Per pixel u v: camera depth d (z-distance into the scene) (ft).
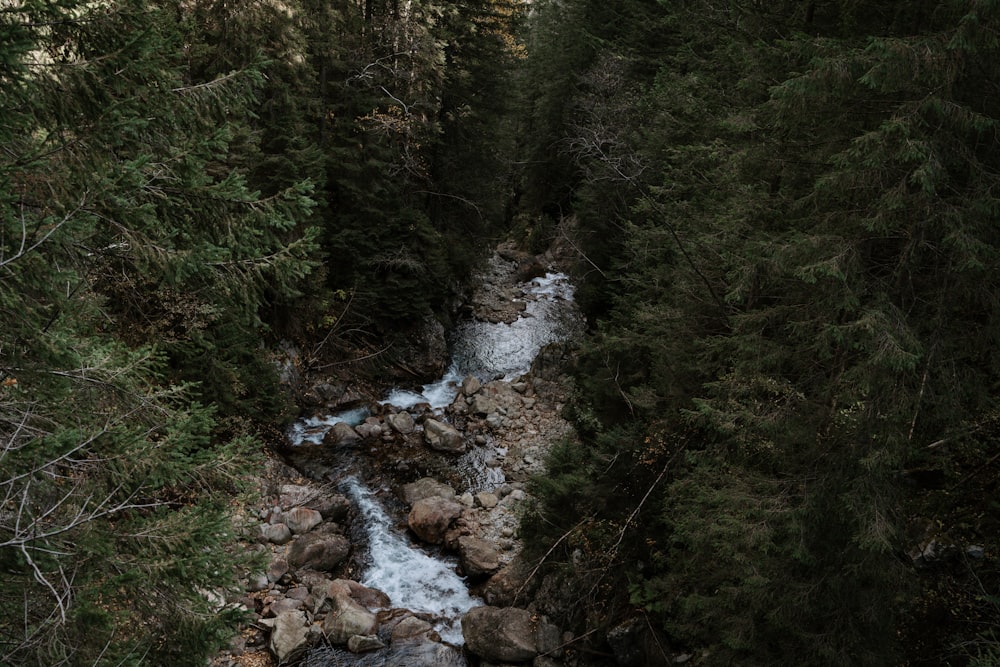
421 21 64.75
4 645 12.47
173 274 14.99
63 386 14.47
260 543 38.40
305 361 58.70
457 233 77.56
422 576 39.24
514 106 93.86
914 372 20.34
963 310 21.34
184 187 15.61
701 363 30.89
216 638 15.46
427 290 69.00
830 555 21.56
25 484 12.59
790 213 26.96
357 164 61.11
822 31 29.35
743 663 22.77
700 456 27.32
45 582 10.55
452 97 71.82
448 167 73.20
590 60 91.35
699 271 32.07
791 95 21.97
